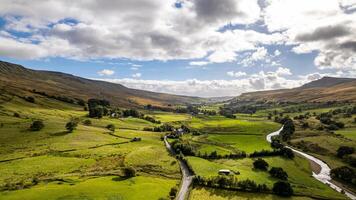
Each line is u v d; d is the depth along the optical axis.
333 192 110.25
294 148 185.75
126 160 130.88
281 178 119.06
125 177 105.75
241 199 96.06
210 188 103.81
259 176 119.31
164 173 118.88
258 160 134.50
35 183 92.50
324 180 126.75
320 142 185.62
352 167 142.25
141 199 83.94
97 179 100.50
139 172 116.50
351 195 109.50
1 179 96.31
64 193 82.12
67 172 108.88
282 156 157.12
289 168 137.25
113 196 82.81
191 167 126.25
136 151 149.12
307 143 188.25
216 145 178.62
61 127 190.12
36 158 124.25
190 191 99.62
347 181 125.62
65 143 153.88
